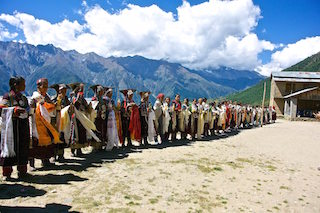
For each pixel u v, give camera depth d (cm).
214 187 640
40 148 671
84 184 600
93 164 770
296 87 4681
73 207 482
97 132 915
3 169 596
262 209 537
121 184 613
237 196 595
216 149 1124
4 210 452
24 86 606
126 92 1066
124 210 482
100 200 519
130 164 788
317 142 1523
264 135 1753
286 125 2791
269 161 964
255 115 2695
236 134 1742
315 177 792
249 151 1136
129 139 1067
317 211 548
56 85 789
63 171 689
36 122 659
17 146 586
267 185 686
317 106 4350
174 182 652
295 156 1090
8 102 579
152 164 800
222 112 1697
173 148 1088
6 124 566
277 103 4775
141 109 1105
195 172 746
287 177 769
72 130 802
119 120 1022
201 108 1404
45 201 500
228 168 817
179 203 532
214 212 505
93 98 926
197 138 1409
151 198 546
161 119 1220
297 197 617
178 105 1288
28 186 572
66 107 795
